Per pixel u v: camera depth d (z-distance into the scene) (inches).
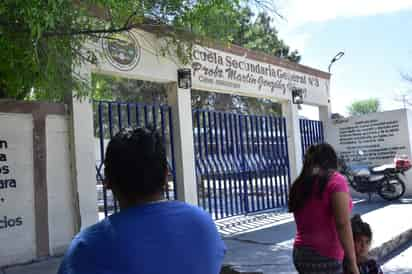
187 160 324.2
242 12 253.9
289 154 446.3
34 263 230.2
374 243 261.4
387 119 496.1
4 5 158.2
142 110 321.7
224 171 367.9
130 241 53.8
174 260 54.6
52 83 187.5
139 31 296.5
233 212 373.7
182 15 233.1
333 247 117.7
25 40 173.6
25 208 232.8
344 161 508.4
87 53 232.1
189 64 334.0
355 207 426.9
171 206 59.1
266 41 685.9
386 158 497.0
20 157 233.5
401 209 398.3
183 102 327.6
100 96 328.8
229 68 374.9
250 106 757.9
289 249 259.6
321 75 517.7
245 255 247.0
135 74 294.4
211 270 57.4
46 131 245.4
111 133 283.7
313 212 119.3
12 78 213.8
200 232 58.3
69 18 178.2
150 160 59.8
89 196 258.7
